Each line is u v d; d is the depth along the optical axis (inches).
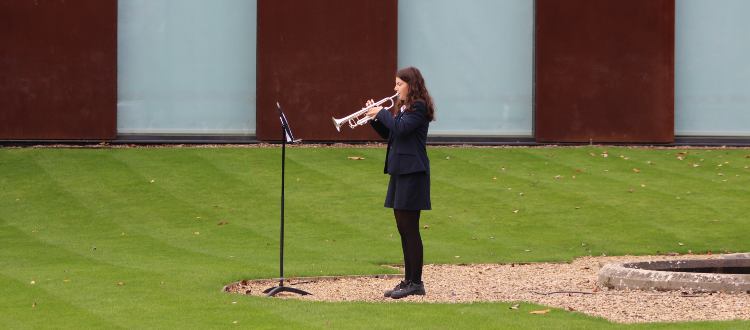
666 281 813.9
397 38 2112.5
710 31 2201.0
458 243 1213.7
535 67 2132.1
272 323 633.6
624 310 711.1
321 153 1920.5
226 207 1440.7
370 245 1181.7
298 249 1141.7
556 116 2118.6
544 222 1362.0
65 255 1062.4
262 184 1609.3
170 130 2058.3
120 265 976.3
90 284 824.9
